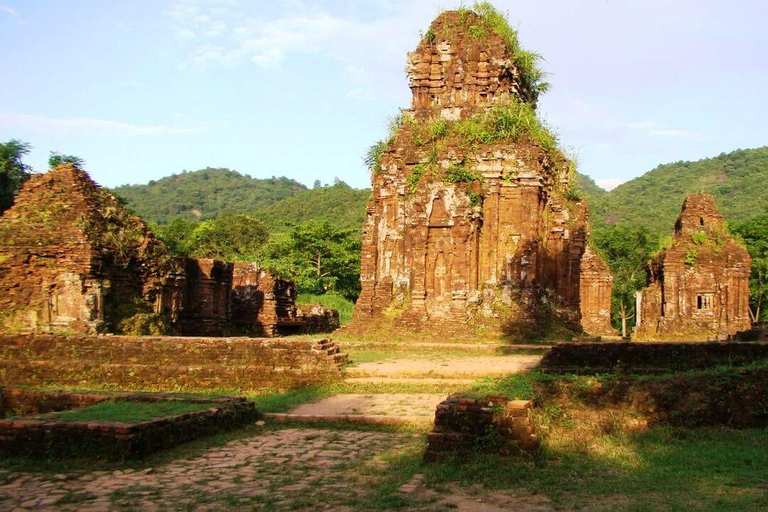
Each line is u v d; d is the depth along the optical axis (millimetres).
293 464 12578
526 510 9523
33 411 17188
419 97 33781
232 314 36906
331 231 66188
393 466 12242
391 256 32219
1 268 25719
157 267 28844
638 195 129125
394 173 32438
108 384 21156
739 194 109938
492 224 30953
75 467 12312
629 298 67000
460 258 30141
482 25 33875
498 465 11641
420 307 30281
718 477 10602
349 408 17344
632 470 11258
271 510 9883
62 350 22266
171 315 29688
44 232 26078
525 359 23828
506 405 12422
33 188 27312
